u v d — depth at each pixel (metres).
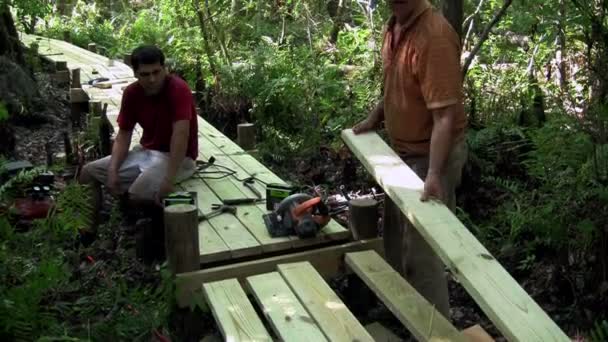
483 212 5.42
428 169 3.52
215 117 8.01
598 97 4.27
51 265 3.63
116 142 4.90
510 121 6.20
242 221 4.33
